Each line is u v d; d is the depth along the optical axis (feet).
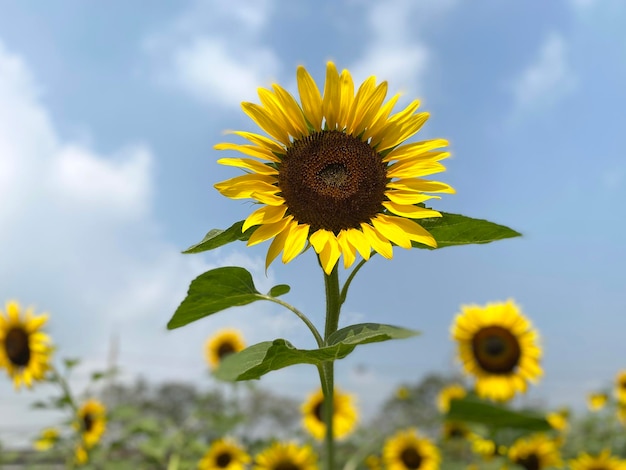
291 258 1.41
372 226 1.48
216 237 1.43
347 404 4.41
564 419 5.22
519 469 3.43
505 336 3.45
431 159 1.55
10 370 3.76
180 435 4.34
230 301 1.46
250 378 1.29
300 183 1.49
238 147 1.51
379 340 1.26
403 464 4.21
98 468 3.81
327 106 1.56
